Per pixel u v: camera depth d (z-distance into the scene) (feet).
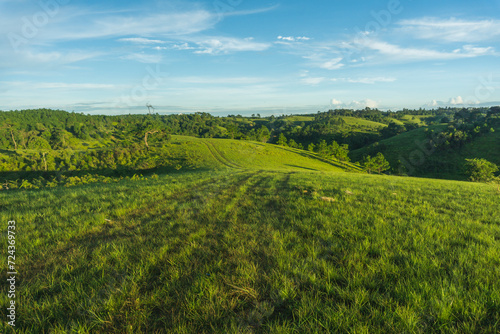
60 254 15.52
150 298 10.46
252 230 20.29
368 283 11.43
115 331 8.87
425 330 8.70
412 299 10.09
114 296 10.59
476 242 17.11
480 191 48.29
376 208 29.12
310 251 15.29
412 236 18.29
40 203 31.27
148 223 22.53
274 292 11.00
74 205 29.50
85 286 11.44
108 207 29.50
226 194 40.63
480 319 9.02
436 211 28.25
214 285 11.37
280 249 15.62
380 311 9.56
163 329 8.98
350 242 17.03
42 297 10.75
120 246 16.28
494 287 10.68
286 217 24.76
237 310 10.05
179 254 14.99
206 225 22.00
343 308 9.69
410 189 47.44
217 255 15.29
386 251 15.33
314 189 44.78
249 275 12.36
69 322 9.18
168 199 35.76
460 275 11.95
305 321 9.10
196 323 9.14
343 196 37.27
